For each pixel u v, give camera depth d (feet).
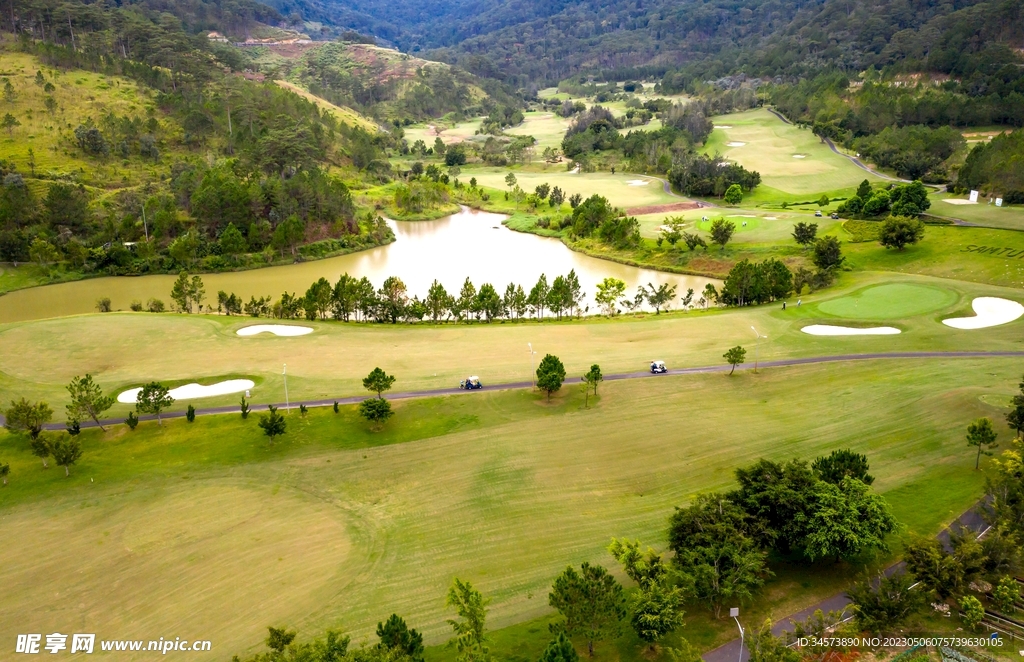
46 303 440.04
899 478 210.59
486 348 335.06
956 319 345.72
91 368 310.04
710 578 151.02
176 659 150.92
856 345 320.50
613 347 335.26
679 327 363.76
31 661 152.76
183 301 411.13
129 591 173.88
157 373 303.68
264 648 152.35
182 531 197.98
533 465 229.45
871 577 165.07
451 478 223.10
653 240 564.71
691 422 255.09
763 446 236.22
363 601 167.73
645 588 152.66
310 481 223.30
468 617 141.18
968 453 221.66
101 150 641.81
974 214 501.15
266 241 554.46
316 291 388.78
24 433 250.37
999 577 152.87
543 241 632.79
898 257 454.40
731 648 143.74
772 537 164.45
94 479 225.35
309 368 310.04
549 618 158.81
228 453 239.50
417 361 317.83
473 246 613.93
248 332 360.07
